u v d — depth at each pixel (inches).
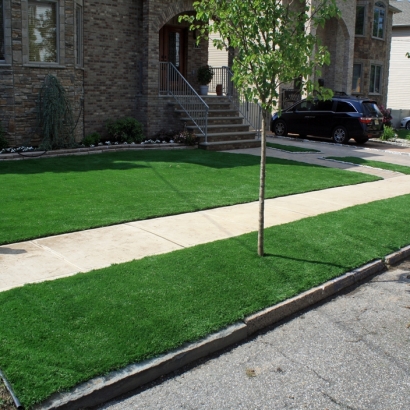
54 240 269.0
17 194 353.4
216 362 174.1
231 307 199.8
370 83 1192.8
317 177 477.4
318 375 168.6
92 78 615.5
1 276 218.4
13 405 137.8
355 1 1015.6
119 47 634.8
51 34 535.5
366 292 242.1
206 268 233.9
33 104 530.3
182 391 156.3
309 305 223.3
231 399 153.1
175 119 678.5
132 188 390.9
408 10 1489.9
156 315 186.7
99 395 147.6
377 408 151.6
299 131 836.6
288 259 254.1
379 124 792.3
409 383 165.8
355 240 292.2
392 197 407.2
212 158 552.7
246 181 439.5
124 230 291.1
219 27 238.5
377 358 181.5
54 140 531.5
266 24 226.4
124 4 630.5
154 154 563.2
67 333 170.1
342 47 1063.6
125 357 160.2
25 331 169.2
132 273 223.0
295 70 231.1
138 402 150.0
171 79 746.2
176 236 283.4
